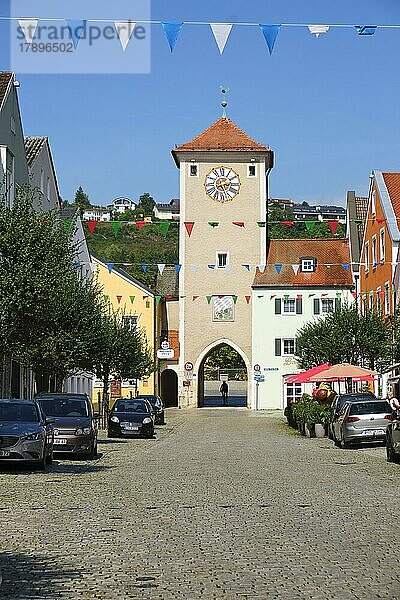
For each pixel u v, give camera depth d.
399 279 48.56
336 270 70.25
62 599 7.93
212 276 70.38
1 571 9.20
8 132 37.81
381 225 53.56
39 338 26.14
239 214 70.50
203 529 12.00
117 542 10.98
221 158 70.56
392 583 8.46
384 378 48.78
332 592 8.09
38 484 18.30
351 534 11.50
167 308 79.19
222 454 27.61
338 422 31.58
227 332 70.06
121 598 7.94
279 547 10.54
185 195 70.69
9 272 23.66
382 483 18.38
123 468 22.42
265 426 48.44
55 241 24.92
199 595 8.02
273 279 69.94
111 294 70.81
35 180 44.22
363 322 47.47
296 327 69.44
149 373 53.28
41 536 11.48
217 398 87.50
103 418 48.38
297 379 44.03
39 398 27.22
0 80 38.31
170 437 38.84
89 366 35.47
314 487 17.56
